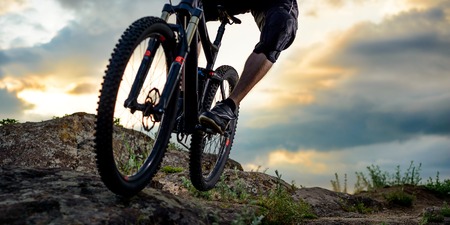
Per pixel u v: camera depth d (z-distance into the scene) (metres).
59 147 4.97
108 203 2.46
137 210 2.49
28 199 2.33
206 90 3.34
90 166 4.92
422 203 7.07
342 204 5.38
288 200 4.00
